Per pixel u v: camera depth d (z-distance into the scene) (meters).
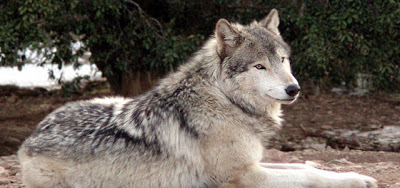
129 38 15.27
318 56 13.07
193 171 6.12
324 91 23.36
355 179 5.91
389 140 15.07
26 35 13.06
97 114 6.46
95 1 13.59
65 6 13.65
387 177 7.32
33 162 6.29
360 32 14.05
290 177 5.96
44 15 13.31
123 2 15.01
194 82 6.28
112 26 15.26
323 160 10.23
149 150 6.08
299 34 14.66
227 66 6.27
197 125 6.06
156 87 6.60
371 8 13.63
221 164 6.07
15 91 23.66
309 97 22.30
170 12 16.41
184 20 16.56
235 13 15.72
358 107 20.39
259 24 7.04
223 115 6.10
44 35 13.24
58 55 14.54
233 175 6.09
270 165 6.74
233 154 6.05
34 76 27.12
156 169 6.10
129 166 6.11
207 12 16.16
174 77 6.53
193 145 6.08
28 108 20.86
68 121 6.45
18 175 8.28
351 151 11.76
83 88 24.55
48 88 24.92
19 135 16.09
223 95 6.23
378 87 15.54
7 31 12.67
